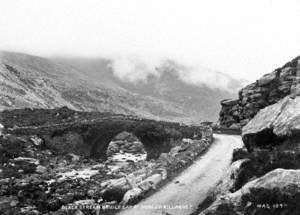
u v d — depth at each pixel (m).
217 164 31.27
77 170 44.78
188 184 25.06
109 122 61.28
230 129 60.47
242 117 60.28
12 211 23.19
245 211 14.05
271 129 20.09
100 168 45.69
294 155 16.30
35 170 42.28
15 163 46.16
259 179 14.49
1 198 27.19
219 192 19.14
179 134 55.22
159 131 56.66
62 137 61.41
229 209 14.68
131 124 59.44
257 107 56.75
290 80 51.28
